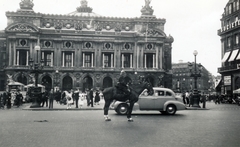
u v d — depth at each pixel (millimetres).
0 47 102750
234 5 83938
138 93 26406
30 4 102500
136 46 104000
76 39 101312
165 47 113812
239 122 26078
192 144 15531
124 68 102938
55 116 31172
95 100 56281
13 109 44094
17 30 97125
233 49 82438
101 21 106875
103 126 22531
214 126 23000
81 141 16203
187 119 28766
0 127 21922
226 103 70625
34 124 23781
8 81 95125
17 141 16234
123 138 17141
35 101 46156
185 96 57750
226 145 15312
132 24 108500
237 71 79062
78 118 28875
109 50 103188
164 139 16922
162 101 34438
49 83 100438
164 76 107750
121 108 33375
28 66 97125
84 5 131000
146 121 26531
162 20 108312
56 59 100188
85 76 101438
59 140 16516
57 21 104688
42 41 99938
